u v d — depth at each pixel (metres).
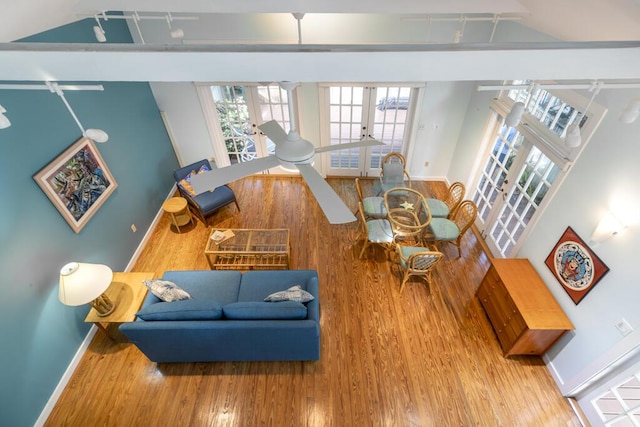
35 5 2.03
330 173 5.66
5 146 2.39
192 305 2.65
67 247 2.94
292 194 5.20
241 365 3.02
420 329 3.30
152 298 2.99
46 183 2.70
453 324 3.34
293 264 3.99
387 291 3.67
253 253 3.68
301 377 2.93
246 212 4.85
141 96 4.25
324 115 4.83
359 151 5.35
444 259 4.09
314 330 2.57
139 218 4.17
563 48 1.22
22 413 2.45
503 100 3.73
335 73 1.30
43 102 2.72
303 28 3.91
